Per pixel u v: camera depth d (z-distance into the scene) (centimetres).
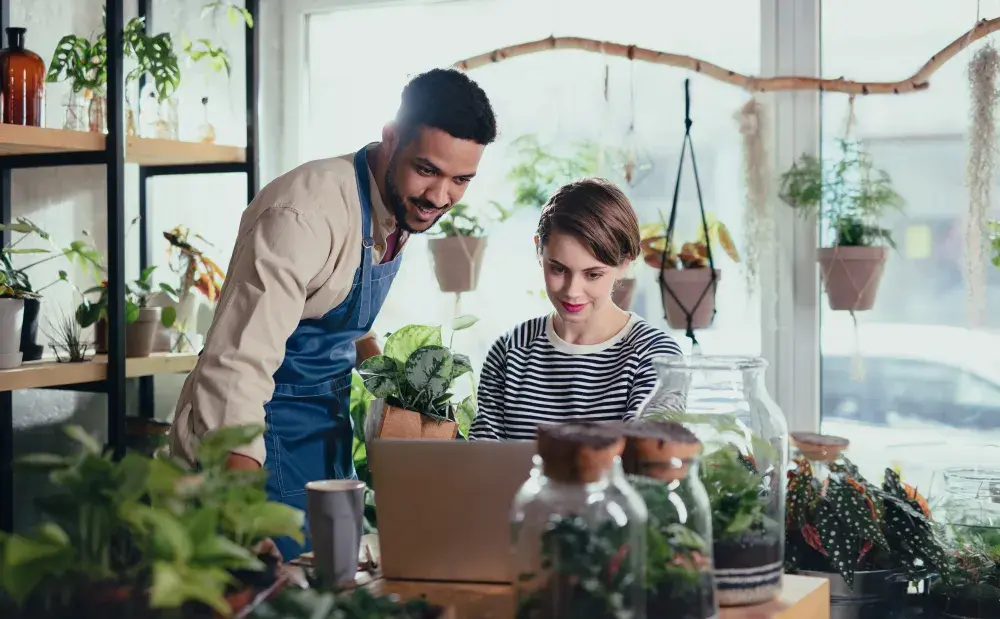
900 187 292
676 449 134
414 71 348
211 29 345
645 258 298
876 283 284
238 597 114
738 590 147
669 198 314
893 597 225
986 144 265
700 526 134
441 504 154
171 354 287
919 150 289
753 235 290
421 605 124
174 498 113
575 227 208
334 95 360
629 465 137
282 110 365
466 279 312
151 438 292
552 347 223
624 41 322
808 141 299
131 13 315
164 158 294
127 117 275
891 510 229
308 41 362
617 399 215
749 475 149
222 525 119
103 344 273
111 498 110
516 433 221
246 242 199
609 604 118
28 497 281
